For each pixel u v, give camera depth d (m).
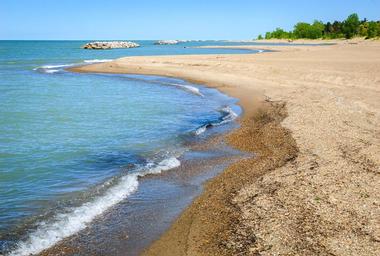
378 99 24.09
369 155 13.34
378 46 93.50
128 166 13.69
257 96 27.80
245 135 17.73
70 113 22.88
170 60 55.78
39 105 25.47
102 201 10.73
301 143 15.28
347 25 166.12
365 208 9.34
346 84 30.59
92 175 12.80
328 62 47.12
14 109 23.95
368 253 7.45
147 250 8.23
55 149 15.65
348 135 16.08
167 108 24.64
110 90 32.91
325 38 187.25
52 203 10.59
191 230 8.98
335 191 10.38
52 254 8.05
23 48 143.00
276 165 13.21
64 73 46.84
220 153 15.19
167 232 8.98
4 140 16.84
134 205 10.49
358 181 11.06
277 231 8.40
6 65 58.59
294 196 10.19
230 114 22.44
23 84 36.66
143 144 16.45
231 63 47.75
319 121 18.83
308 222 8.72
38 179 12.41
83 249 8.27
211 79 38.09
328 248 7.64
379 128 17.12
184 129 19.11
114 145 16.28
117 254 8.09
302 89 29.28
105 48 147.38
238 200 10.34
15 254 8.01
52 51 118.44
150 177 12.66
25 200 10.77
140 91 32.25
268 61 50.47
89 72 47.72
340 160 12.95
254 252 7.70
